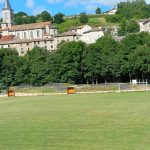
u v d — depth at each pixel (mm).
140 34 190500
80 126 46094
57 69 184250
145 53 171750
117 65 177375
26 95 127625
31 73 193125
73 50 182125
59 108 68625
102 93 111688
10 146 36312
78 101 82562
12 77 196875
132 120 48969
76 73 182500
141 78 177625
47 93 135625
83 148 34344
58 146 35594
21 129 45906
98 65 181375
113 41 191375
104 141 36719
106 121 49156
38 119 54312
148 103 70750
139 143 35250
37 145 36375
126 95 95000
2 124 50875
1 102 92750
